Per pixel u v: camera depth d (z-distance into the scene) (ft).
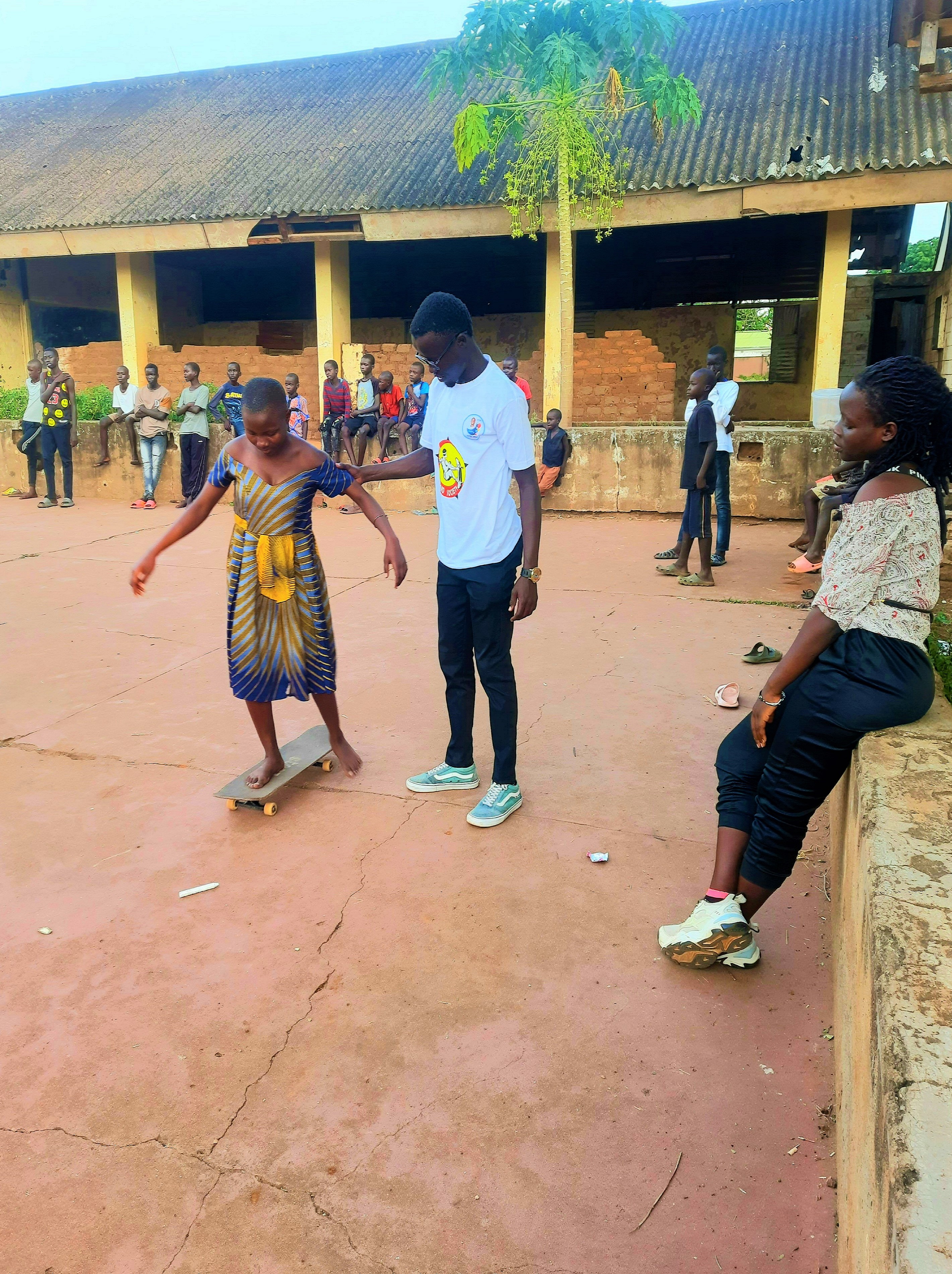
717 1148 7.12
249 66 66.90
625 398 45.75
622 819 11.95
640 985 8.91
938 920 5.68
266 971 9.18
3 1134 7.34
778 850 8.63
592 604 22.29
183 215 48.83
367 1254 6.35
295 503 11.41
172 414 41.68
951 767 7.45
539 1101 7.57
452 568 11.55
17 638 20.24
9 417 45.55
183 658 18.71
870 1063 5.17
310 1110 7.53
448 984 8.96
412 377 37.70
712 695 16.10
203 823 12.08
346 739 14.65
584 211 42.14
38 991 8.96
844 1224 5.87
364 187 47.70
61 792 13.01
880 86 44.55
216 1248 6.40
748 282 59.93
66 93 70.54
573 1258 6.29
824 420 33.37
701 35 54.34
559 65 36.94
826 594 8.03
